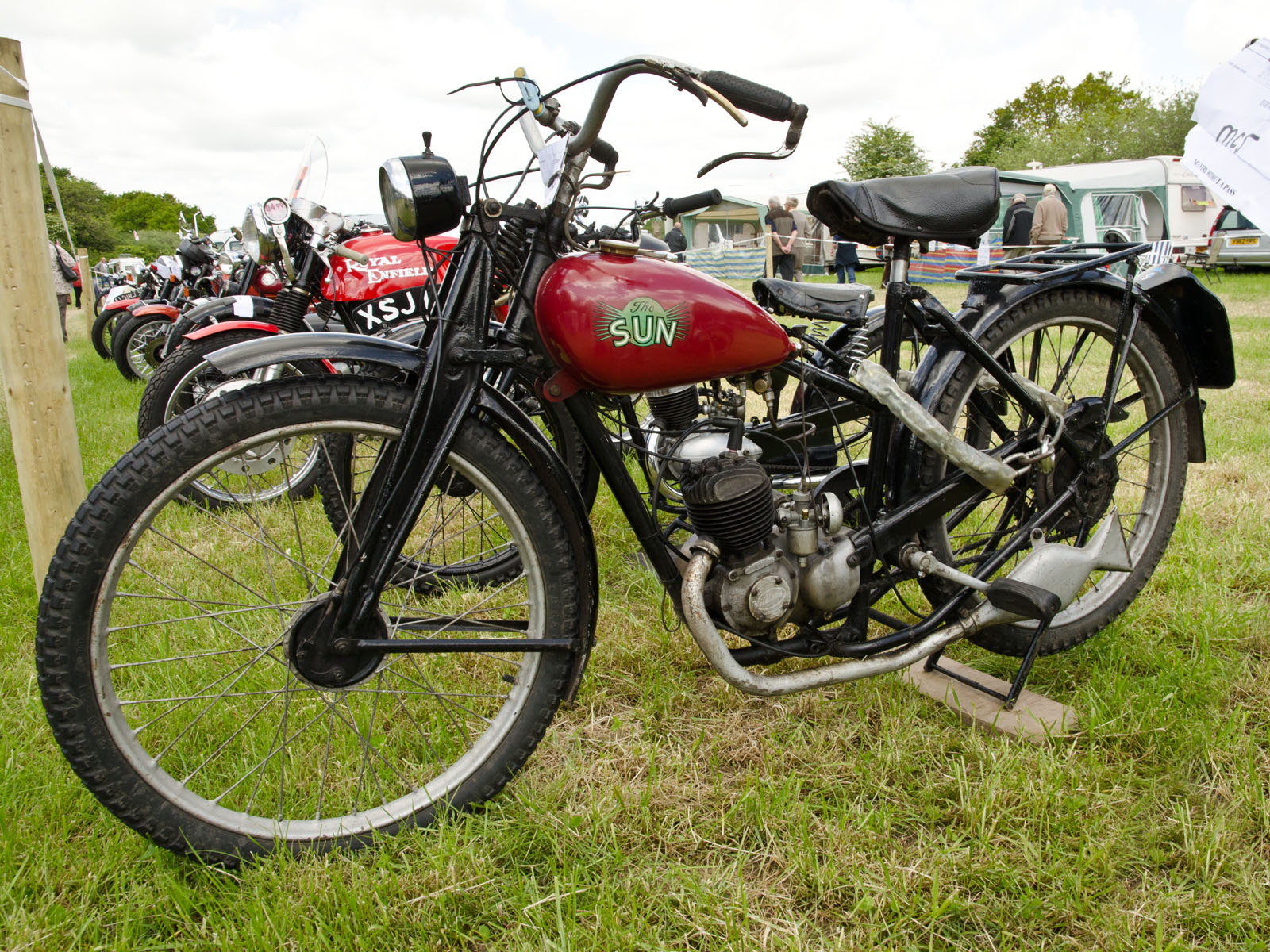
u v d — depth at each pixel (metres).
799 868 1.65
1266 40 2.10
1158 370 2.24
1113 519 2.15
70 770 1.92
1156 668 2.26
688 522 2.34
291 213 3.90
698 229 20.86
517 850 1.73
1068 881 1.59
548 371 1.74
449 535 3.08
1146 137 36.62
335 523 2.67
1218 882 1.59
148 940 1.53
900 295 1.92
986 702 2.13
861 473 2.06
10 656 2.48
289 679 1.75
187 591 2.79
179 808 1.62
